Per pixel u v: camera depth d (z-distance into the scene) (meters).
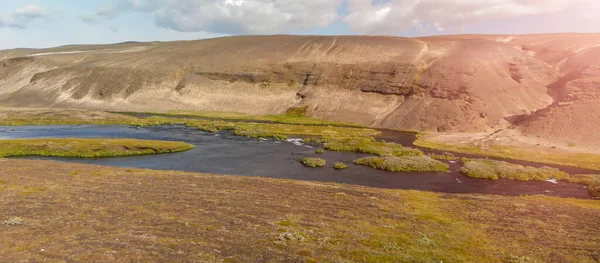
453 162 63.69
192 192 35.25
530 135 86.88
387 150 70.12
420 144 80.88
